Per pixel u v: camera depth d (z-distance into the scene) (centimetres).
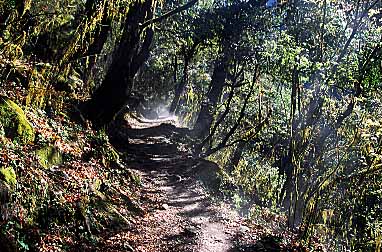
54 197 890
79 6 1808
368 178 1303
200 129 2925
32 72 1294
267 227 1431
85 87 2077
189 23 3027
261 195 2177
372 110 1455
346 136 1518
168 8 3119
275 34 2005
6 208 723
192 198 1533
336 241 1375
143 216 1199
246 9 2123
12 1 1158
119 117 2867
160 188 1616
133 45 1889
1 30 1153
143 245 980
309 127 1505
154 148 2441
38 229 784
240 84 2402
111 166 1455
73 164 1159
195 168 2011
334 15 1720
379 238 1134
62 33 1717
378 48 1424
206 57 3809
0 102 992
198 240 1091
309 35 1741
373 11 1464
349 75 1521
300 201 1533
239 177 2419
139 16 1864
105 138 1590
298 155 1495
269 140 2286
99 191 1153
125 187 1377
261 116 2366
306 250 1249
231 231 1227
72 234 866
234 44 2109
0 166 772
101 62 2808
